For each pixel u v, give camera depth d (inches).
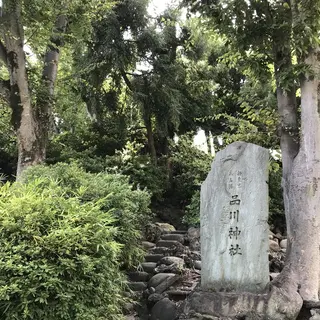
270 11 208.1
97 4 331.3
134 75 432.8
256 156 189.8
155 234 299.7
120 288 185.0
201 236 194.1
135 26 414.3
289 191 196.7
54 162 405.4
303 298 175.2
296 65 191.6
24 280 130.8
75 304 136.3
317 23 188.2
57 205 157.0
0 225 142.7
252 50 217.9
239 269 181.2
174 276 225.8
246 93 328.2
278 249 286.5
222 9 205.5
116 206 217.5
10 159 449.7
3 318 130.1
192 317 175.8
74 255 143.8
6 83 307.0
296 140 205.6
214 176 197.6
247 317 165.3
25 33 300.7
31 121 303.1
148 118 438.3
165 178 414.6
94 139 453.7
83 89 428.1
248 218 184.4
